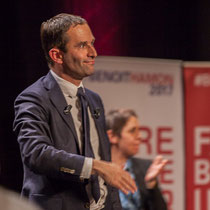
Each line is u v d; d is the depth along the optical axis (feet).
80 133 12.94
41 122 12.19
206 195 24.47
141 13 26.81
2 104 24.84
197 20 27.30
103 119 13.85
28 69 24.84
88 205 12.68
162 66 23.99
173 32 27.25
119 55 26.66
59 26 12.94
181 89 24.20
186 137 24.54
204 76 24.57
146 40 26.99
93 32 26.12
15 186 25.16
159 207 22.15
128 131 23.22
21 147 12.05
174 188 24.14
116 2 26.30
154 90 23.93
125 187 11.82
